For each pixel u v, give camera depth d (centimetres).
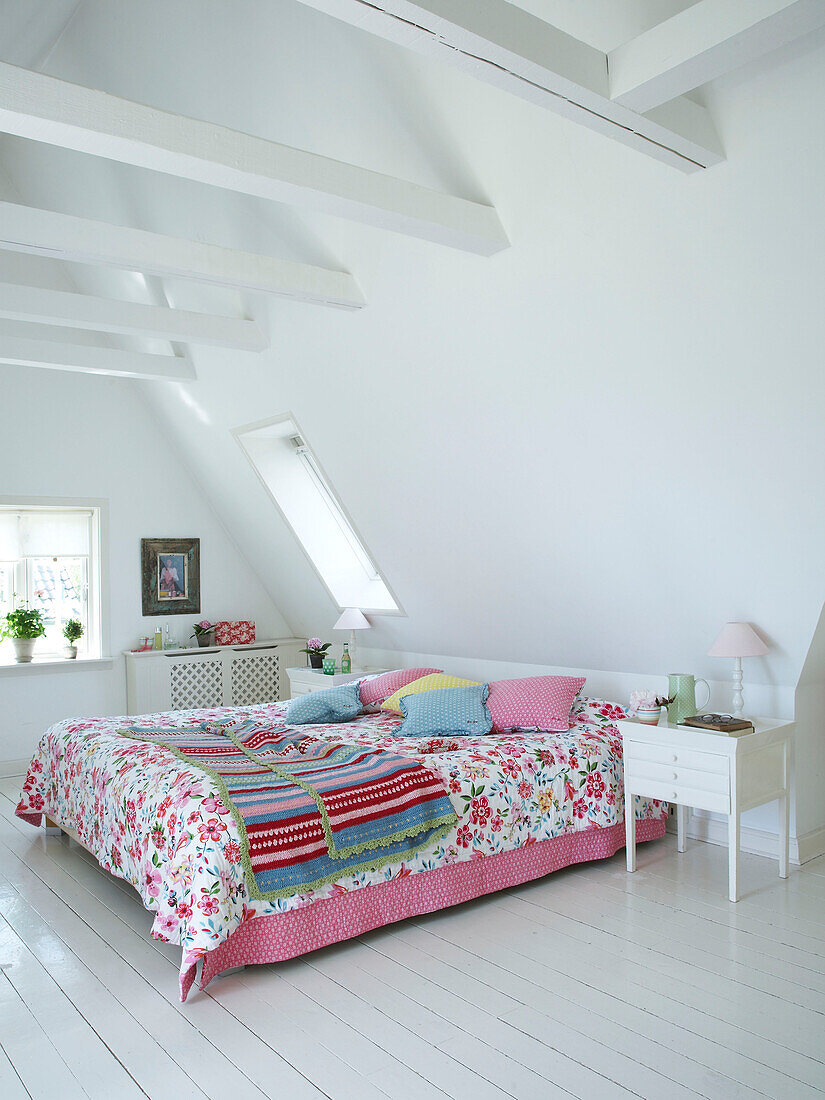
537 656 494
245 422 548
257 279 360
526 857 351
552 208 300
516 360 354
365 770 326
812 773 382
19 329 537
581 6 249
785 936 299
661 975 272
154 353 557
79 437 616
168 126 248
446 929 313
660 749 352
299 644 698
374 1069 225
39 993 273
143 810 310
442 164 320
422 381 400
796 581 338
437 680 456
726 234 268
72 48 416
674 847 400
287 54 327
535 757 362
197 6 339
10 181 556
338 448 488
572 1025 243
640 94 217
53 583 621
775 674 376
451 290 352
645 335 308
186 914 270
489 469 408
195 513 670
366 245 370
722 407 307
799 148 241
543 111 280
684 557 366
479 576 473
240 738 399
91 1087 220
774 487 315
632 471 352
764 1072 219
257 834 283
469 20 193
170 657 632
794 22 191
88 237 326
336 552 604
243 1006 261
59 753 416
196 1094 216
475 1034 240
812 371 278
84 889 367
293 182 269
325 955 295
